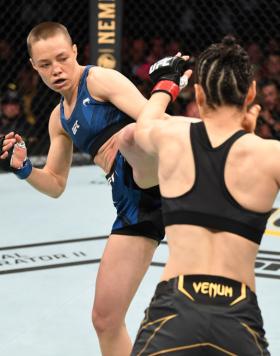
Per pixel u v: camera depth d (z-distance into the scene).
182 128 2.44
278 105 8.75
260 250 5.62
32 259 5.47
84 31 9.70
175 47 9.28
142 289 4.82
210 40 9.43
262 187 2.29
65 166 3.67
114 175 3.29
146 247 3.25
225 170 2.30
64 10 9.71
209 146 2.34
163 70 2.78
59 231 6.22
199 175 2.33
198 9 9.44
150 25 9.98
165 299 2.29
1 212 6.88
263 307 4.48
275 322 4.24
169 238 2.39
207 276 2.27
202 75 2.37
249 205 2.29
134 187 3.22
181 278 2.29
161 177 2.45
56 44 3.22
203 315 2.21
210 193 2.31
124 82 3.24
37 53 3.24
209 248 2.30
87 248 5.75
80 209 7.00
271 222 6.39
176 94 2.75
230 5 9.53
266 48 9.25
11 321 4.32
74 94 3.35
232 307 2.22
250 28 9.40
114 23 8.22
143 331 2.33
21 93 9.23
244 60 2.34
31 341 4.04
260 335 2.26
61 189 3.69
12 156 3.41
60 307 4.54
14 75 9.52
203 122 2.40
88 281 5.01
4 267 5.27
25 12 9.49
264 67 8.94
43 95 9.23
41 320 4.34
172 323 2.24
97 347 3.96
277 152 2.29
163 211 2.43
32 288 4.87
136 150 2.93
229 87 2.31
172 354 2.22
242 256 2.29
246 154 2.30
